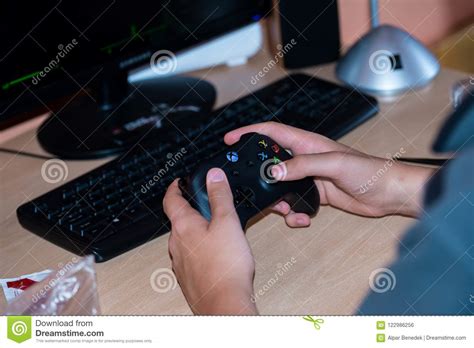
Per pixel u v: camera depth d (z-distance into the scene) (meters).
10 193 0.94
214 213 0.75
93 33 1.00
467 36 1.62
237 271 0.72
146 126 1.02
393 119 1.03
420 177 0.84
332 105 1.02
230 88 1.15
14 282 0.77
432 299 0.74
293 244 0.81
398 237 0.81
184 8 1.08
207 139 0.95
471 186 0.80
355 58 1.12
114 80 1.06
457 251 0.77
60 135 1.03
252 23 1.17
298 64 1.19
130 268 0.79
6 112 0.95
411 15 1.64
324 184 0.87
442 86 1.10
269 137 0.85
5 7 0.90
